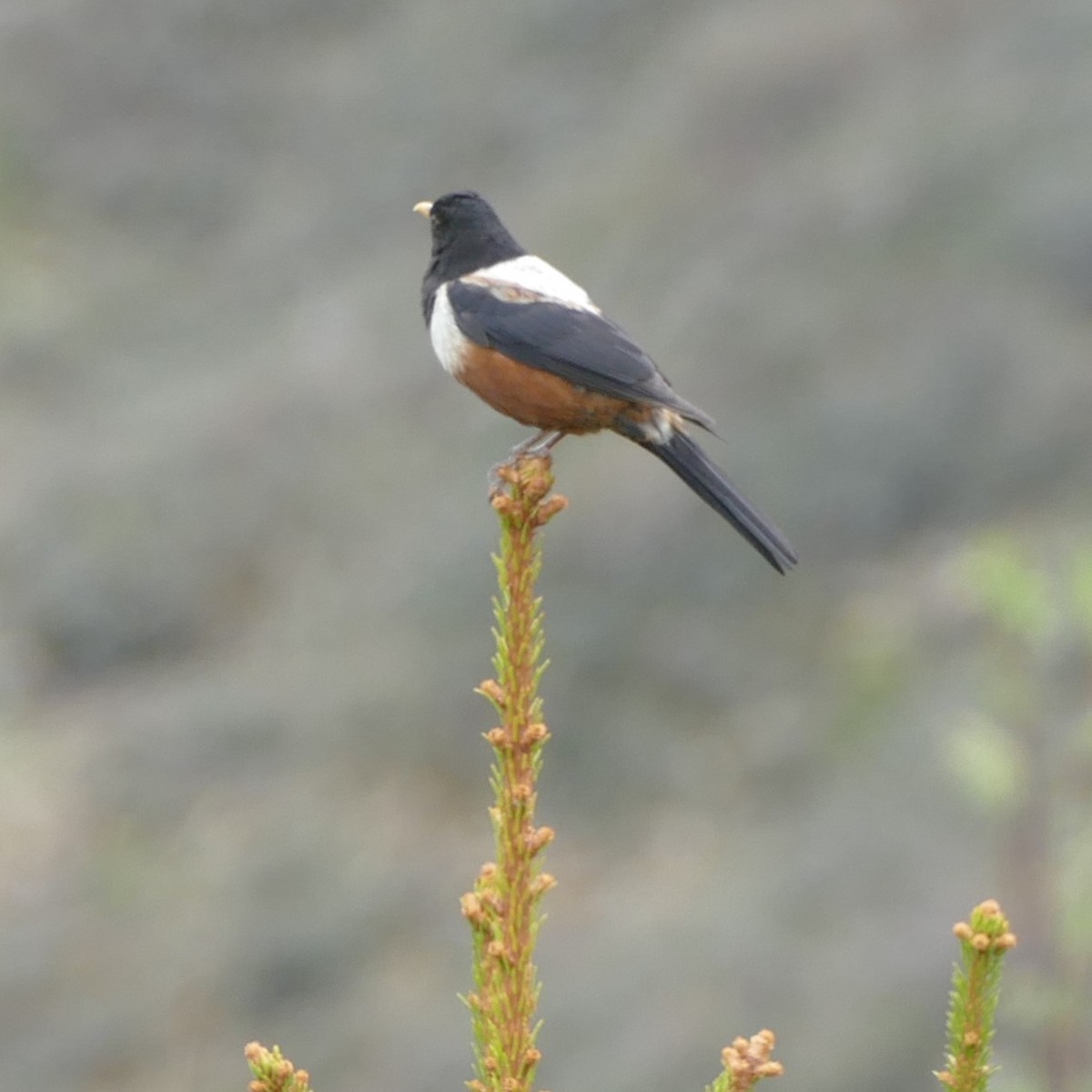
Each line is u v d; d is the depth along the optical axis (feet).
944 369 76.07
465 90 138.51
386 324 109.40
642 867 61.46
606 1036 51.11
